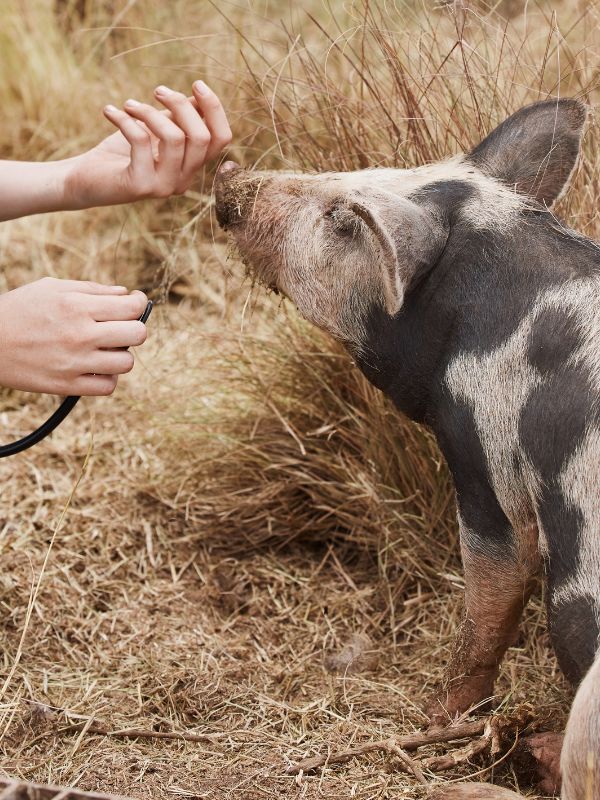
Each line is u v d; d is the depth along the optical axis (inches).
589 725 41.8
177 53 87.2
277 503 65.1
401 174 51.1
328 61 70.3
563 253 47.9
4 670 55.0
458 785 45.7
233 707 53.7
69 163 53.7
